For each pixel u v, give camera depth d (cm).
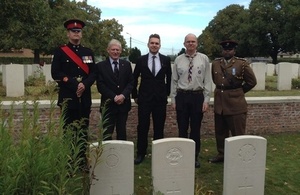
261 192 468
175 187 436
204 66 568
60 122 400
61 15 3475
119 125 561
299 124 865
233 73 583
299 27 4072
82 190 402
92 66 530
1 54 5184
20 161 327
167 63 593
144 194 491
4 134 363
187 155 432
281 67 1623
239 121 592
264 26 4444
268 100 835
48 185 331
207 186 522
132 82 571
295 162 635
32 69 2030
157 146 422
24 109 407
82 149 429
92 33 4097
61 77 506
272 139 793
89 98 532
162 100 593
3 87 1482
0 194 306
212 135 814
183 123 578
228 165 450
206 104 570
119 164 414
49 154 346
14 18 1770
